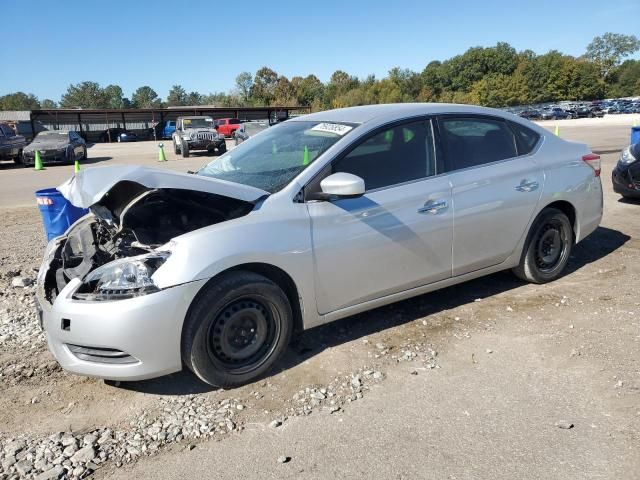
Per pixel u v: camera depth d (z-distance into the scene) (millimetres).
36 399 3320
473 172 4254
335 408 3113
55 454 2764
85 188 3246
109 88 140375
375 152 3861
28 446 2848
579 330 3990
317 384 3381
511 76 92750
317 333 4090
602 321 4125
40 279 3721
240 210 3498
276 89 97312
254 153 4258
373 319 4309
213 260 3129
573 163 4902
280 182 3615
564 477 2490
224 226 3262
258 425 2984
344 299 3709
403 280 3947
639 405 3025
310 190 3557
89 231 3883
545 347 3764
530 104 89688
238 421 3029
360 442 2807
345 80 97625
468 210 4160
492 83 88188
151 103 142375
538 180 4598
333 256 3572
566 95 92062
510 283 5008
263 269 3420
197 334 3133
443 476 2531
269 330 3436
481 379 3385
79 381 3531
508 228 4457
